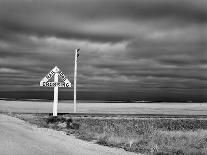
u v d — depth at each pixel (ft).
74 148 50.83
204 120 118.21
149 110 267.59
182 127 108.88
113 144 58.49
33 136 63.67
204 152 50.98
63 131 77.97
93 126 94.32
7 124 85.51
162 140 65.92
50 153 45.14
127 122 109.40
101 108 294.87
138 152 51.16
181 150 52.44
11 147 48.75
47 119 99.25
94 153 47.01
